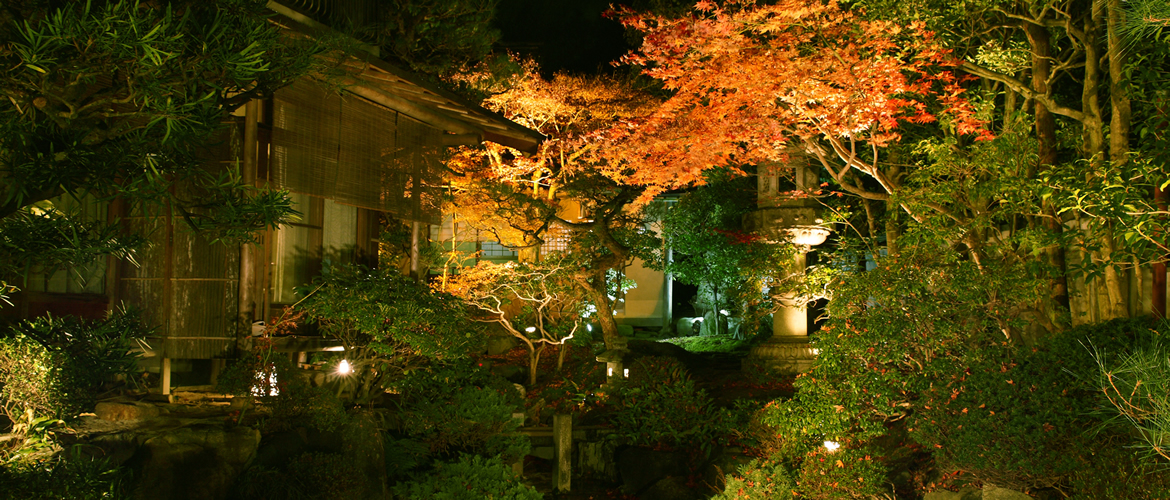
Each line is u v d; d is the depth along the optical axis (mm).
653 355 16734
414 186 9070
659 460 9734
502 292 13953
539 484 10227
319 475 5633
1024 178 7875
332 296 7180
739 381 14094
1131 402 3492
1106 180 5758
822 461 6902
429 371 7875
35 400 4676
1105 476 4672
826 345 7301
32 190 2947
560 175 15086
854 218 15320
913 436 6539
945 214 8453
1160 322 5547
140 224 6363
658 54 9852
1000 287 6852
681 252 19031
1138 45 7125
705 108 9867
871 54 8805
